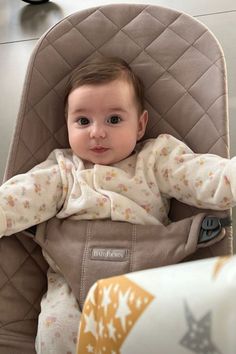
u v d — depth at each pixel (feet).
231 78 4.80
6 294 3.07
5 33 5.74
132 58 3.63
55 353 2.66
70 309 2.80
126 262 2.91
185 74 3.52
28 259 3.23
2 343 2.92
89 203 3.10
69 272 2.98
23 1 6.04
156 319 1.72
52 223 3.20
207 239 2.88
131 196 3.20
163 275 1.83
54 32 3.68
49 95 3.59
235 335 1.57
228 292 1.64
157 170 3.27
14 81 5.29
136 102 3.39
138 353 1.73
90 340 1.95
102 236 3.03
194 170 3.09
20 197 3.08
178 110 3.50
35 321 3.10
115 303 1.86
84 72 3.35
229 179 2.83
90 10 3.76
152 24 3.67
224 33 5.15
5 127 4.96
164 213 3.28
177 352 1.65
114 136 3.22
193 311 1.66
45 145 3.53
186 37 3.58
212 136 3.28
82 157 3.32
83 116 3.27
